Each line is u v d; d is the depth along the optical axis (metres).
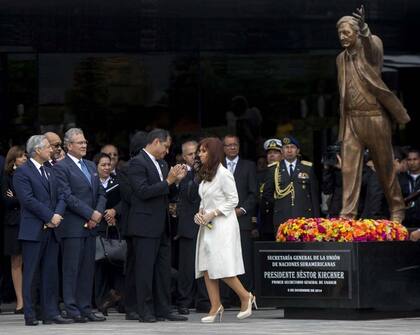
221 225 17.83
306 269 17.72
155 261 18.38
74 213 18.42
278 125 24.62
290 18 24.27
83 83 24.31
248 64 24.56
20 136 24.27
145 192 18.05
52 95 24.28
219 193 17.84
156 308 18.48
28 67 24.19
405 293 17.83
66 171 18.47
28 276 18.09
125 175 18.41
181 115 24.50
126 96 24.44
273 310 20.70
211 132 24.55
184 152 20.42
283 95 24.58
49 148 18.38
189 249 20.03
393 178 18.62
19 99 24.20
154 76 24.44
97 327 17.20
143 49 24.36
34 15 23.94
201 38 24.44
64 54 24.23
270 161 21.78
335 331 15.57
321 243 17.61
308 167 20.61
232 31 24.42
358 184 18.39
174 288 21.00
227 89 24.56
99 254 19.36
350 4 23.88
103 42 24.25
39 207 18.06
